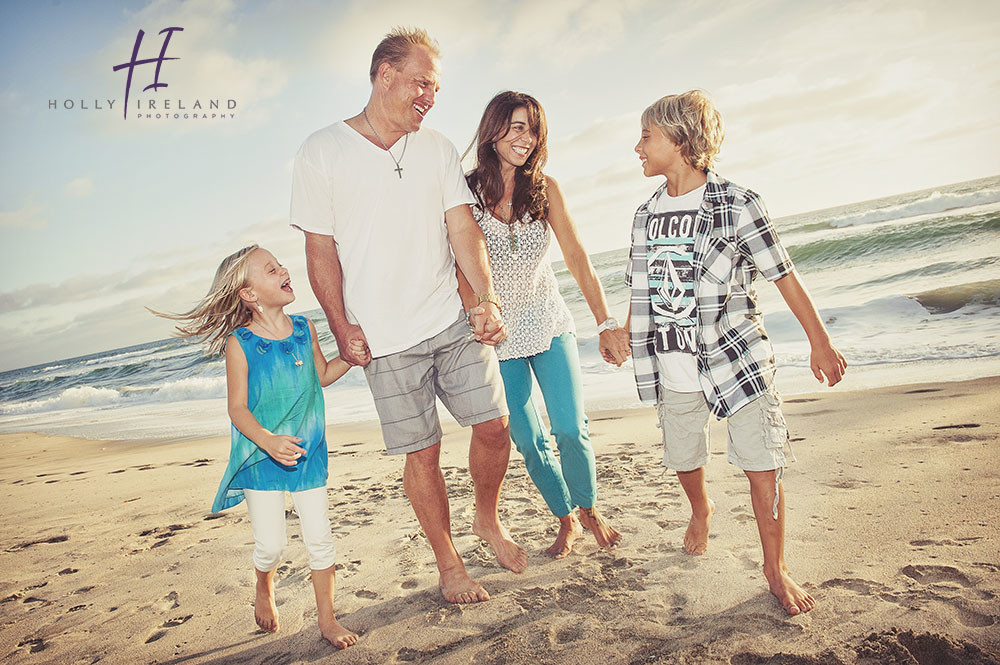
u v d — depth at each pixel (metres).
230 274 2.33
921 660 1.81
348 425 7.80
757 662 1.83
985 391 4.67
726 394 2.21
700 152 2.30
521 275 2.77
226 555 3.40
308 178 2.35
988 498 2.76
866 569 2.29
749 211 2.19
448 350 2.51
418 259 2.43
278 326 2.43
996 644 1.75
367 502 4.12
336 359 2.60
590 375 8.79
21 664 2.39
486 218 2.77
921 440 3.72
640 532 2.95
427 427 2.49
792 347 7.91
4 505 5.58
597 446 4.90
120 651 2.42
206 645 2.39
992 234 12.28
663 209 2.43
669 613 2.18
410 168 2.40
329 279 2.41
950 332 7.37
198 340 2.41
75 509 5.04
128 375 23.33
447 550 2.55
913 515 2.69
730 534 2.80
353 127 2.39
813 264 13.47
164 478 5.98
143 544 3.79
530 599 2.41
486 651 2.08
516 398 2.78
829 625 1.96
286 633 2.41
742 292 2.27
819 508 2.91
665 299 2.42
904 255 12.51
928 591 2.07
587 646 2.03
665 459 2.55
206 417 11.22
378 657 2.14
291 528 3.73
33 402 20.39
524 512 3.47
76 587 3.19
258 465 2.30
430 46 2.36
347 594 2.70
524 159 2.69
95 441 10.33
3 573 3.53
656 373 2.53
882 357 6.78
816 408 4.98
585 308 16.45
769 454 2.17
